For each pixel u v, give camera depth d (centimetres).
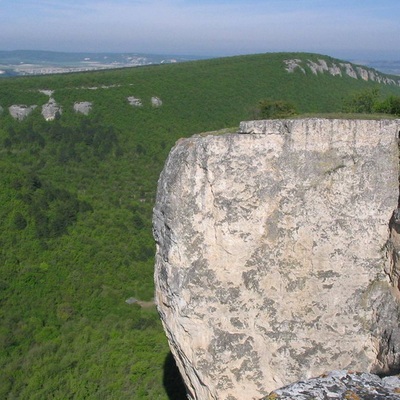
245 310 1351
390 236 1356
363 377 739
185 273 1338
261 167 1330
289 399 678
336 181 1353
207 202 1326
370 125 1343
